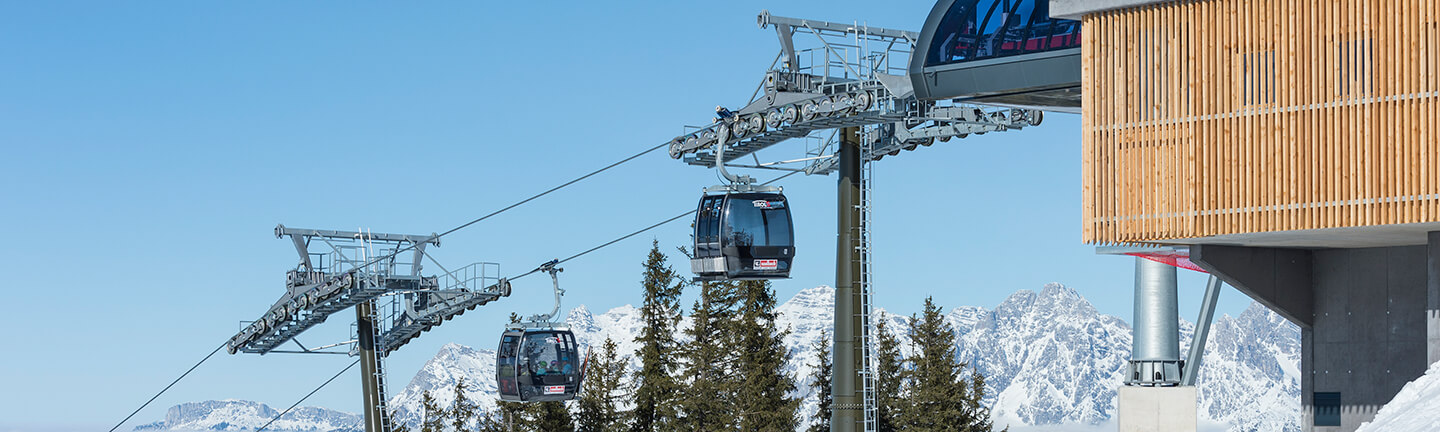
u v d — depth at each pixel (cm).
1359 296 3775
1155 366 4469
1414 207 2745
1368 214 2809
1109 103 3170
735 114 4288
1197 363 4431
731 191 4441
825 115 3919
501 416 9762
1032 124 3909
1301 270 3862
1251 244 3638
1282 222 2911
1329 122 2867
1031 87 3491
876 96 3806
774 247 4422
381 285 6444
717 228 4431
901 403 9650
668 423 8794
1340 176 2850
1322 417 3847
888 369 9756
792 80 4112
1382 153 2798
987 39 3566
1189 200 3036
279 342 7156
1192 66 3047
